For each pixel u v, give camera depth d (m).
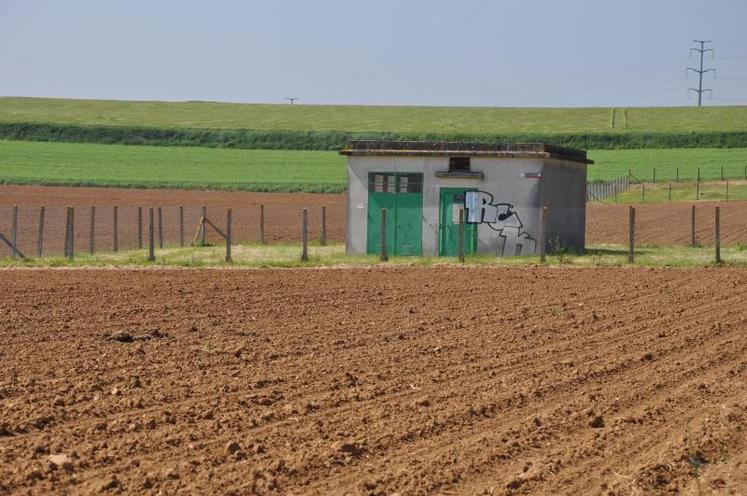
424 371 23.08
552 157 54.28
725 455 16.75
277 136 196.25
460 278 43.25
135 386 21.22
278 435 17.44
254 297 36.47
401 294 37.56
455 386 21.47
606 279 43.00
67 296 36.31
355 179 56.41
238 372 22.75
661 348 26.17
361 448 16.70
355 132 199.62
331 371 22.95
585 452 16.62
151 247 50.81
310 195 127.69
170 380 21.83
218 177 145.12
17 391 20.56
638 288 39.66
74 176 140.88
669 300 36.00
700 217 93.62
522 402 20.11
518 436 17.53
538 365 23.84
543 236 50.81
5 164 152.75
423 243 55.91
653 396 20.81
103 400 19.83
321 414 18.95
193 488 14.61
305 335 28.11
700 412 19.31
